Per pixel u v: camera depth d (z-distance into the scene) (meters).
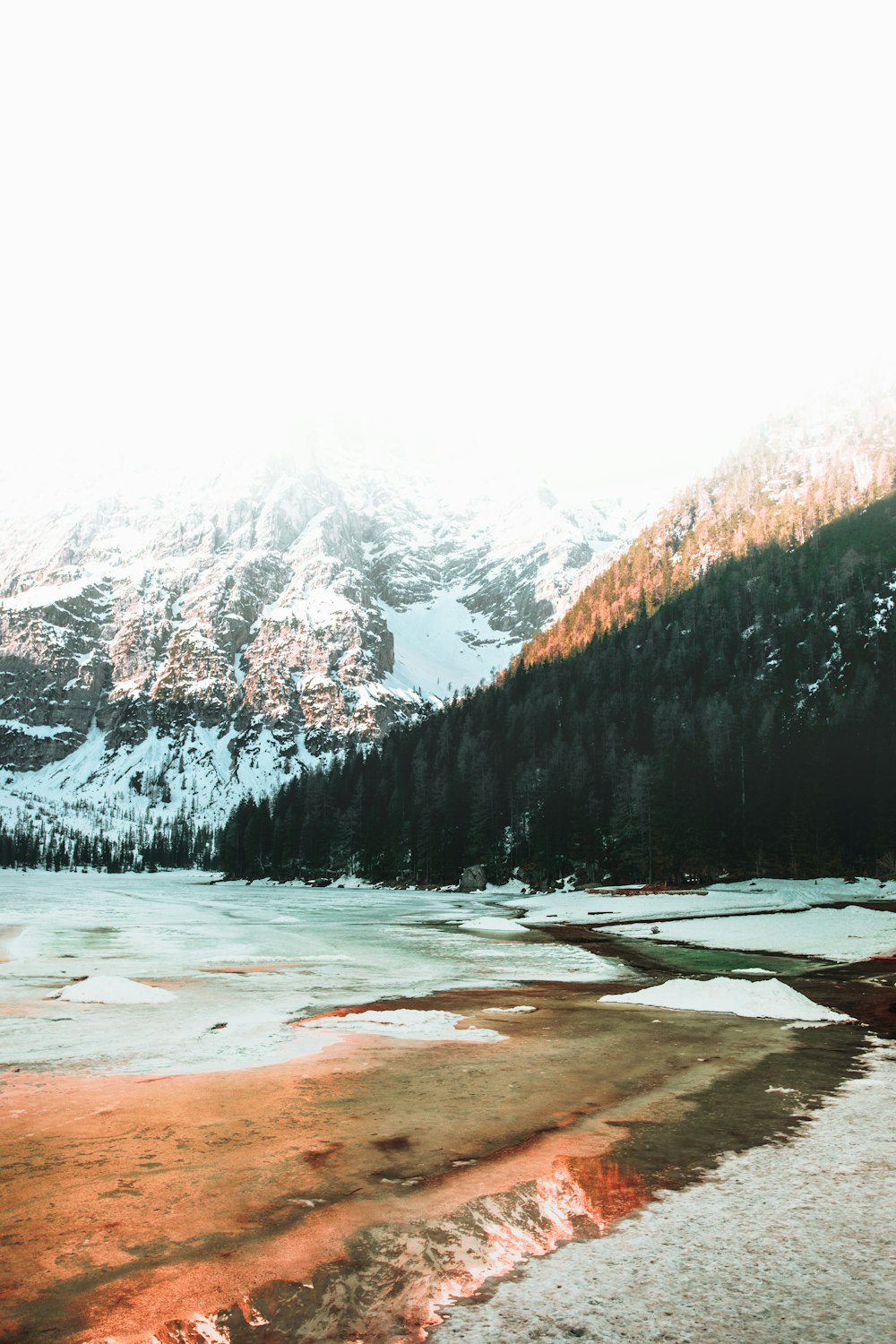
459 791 122.12
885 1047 16.36
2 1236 7.28
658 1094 12.48
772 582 166.25
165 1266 6.64
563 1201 8.07
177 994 24.94
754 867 86.38
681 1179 8.70
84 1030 18.39
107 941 46.97
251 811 189.88
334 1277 6.44
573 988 26.98
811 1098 12.19
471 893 104.50
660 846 89.06
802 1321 5.65
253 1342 5.39
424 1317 5.75
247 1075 13.85
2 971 31.36
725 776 91.94
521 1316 5.74
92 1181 8.70
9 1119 11.16
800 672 129.38
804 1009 20.56
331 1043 16.83
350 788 161.75
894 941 40.59
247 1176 8.84
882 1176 8.73
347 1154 9.61
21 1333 5.55
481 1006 22.50
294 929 58.56
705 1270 6.49
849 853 81.75
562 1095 12.45
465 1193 8.32
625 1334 5.45
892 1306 5.87
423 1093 12.58
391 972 32.16
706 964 34.72
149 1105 11.90
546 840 103.31
